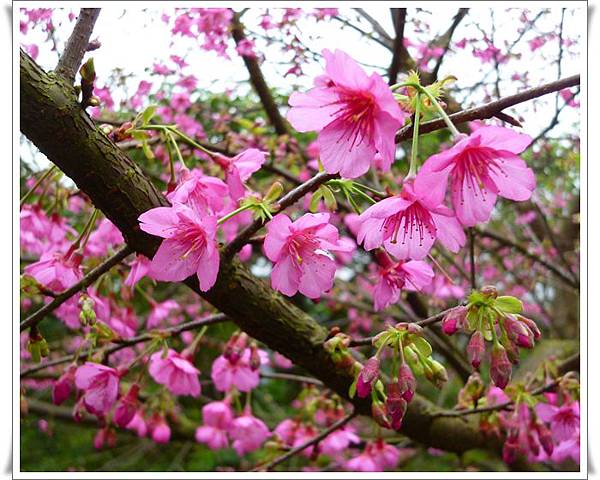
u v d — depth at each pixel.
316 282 0.19
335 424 0.32
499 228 0.60
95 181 0.20
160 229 0.19
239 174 0.24
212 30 0.36
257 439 0.35
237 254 0.24
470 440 0.32
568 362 0.36
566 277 0.46
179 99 0.40
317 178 0.20
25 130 0.20
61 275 0.24
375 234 0.19
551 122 0.35
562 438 0.28
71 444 0.74
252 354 0.29
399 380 0.18
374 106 0.17
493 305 0.17
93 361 0.27
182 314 0.58
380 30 0.38
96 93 0.33
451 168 0.17
